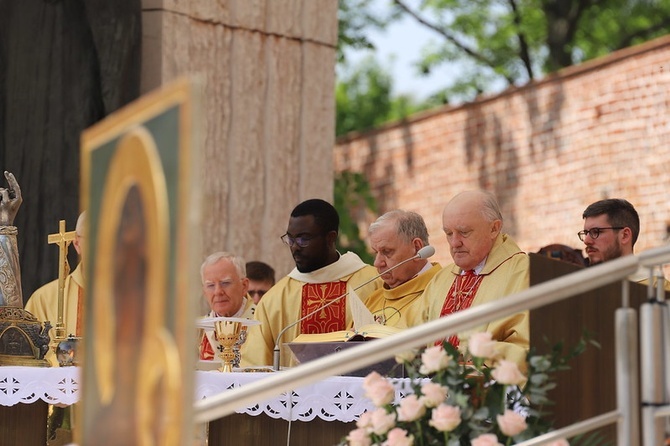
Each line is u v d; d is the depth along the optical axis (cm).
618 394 509
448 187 2034
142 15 1314
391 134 2153
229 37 1354
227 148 1346
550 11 2692
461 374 571
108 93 1281
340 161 2259
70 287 1045
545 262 585
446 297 878
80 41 1291
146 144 410
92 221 452
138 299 412
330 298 1003
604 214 919
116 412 424
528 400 574
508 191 1928
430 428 573
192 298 381
